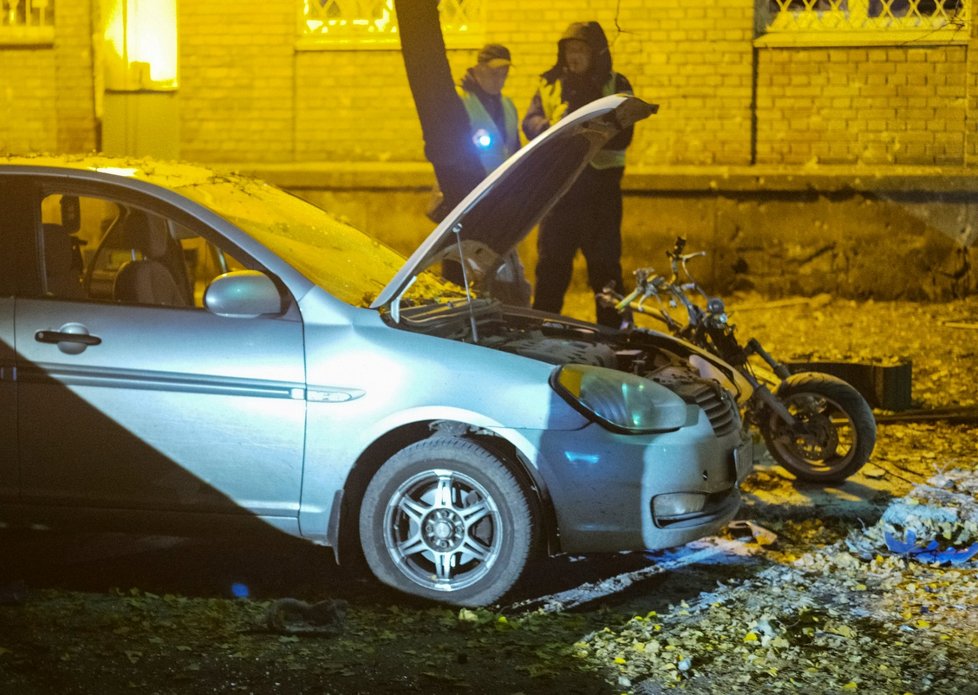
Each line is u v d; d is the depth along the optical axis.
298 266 5.73
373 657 5.03
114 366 5.57
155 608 5.51
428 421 5.56
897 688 4.79
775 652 5.10
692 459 5.55
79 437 5.60
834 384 7.43
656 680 4.83
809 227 14.14
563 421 5.44
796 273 14.22
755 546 6.45
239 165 14.86
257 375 5.52
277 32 14.71
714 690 4.76
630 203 14.33
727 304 13.95
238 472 5.56
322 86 14.73
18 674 4.79
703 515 5.63
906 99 14.05
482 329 6.34
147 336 5.57
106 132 15.38
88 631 5.25
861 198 14.07
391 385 5.47
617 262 10.10
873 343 12.01
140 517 5.64
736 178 14.10
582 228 10.04
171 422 5.56
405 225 14.61
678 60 14.16
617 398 5.46
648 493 5.46
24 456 5.64
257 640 5.18
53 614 5.43
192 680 4.79
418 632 5.30
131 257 6.65
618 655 5.04
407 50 8.85
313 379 5.49
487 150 9.86
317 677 4.83
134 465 5.60
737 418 6.13
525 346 5.97
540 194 6.35
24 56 15.30
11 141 15.41
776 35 14.08
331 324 5.55
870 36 14.02
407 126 14.66
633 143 14.33
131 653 5.00
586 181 9.93
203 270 13.95
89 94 15.23
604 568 6.12
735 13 14.05
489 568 5.50
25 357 5.59
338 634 5.26
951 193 13.95
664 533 5.50
